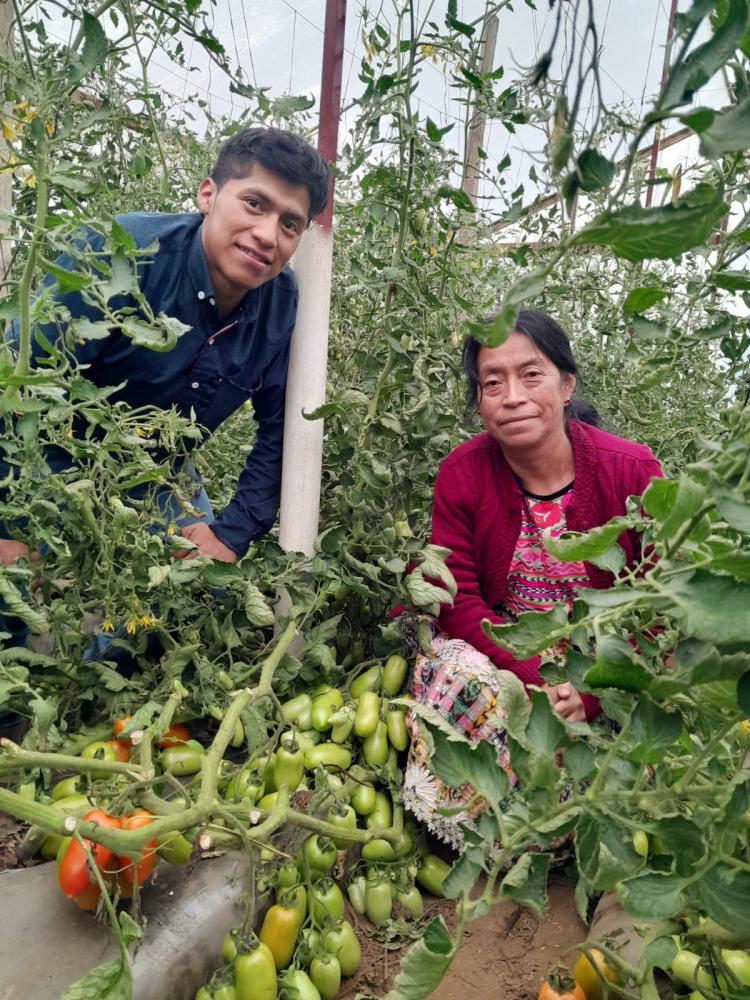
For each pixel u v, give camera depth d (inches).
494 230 131.3
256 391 93.5
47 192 57.1
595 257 132.1
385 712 81.4
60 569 75.3
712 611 28.6
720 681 34.6
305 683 86.9
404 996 36.6
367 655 98.6
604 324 124.8
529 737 37.7
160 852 57.7
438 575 78.0
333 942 60.9
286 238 82.4
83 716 79.3
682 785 39.1
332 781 71.8
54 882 57.4
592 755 39.0
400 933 67.9
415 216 91.7
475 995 61.1
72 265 83.1
